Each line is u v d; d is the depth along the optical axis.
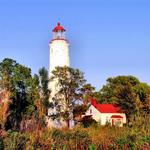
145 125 33.88
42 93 68.81
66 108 75.88
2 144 24.31
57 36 87.69
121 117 88.81
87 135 28.05
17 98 62.31
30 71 68.69
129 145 26.30
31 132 28.14
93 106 94.25
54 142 25.64
